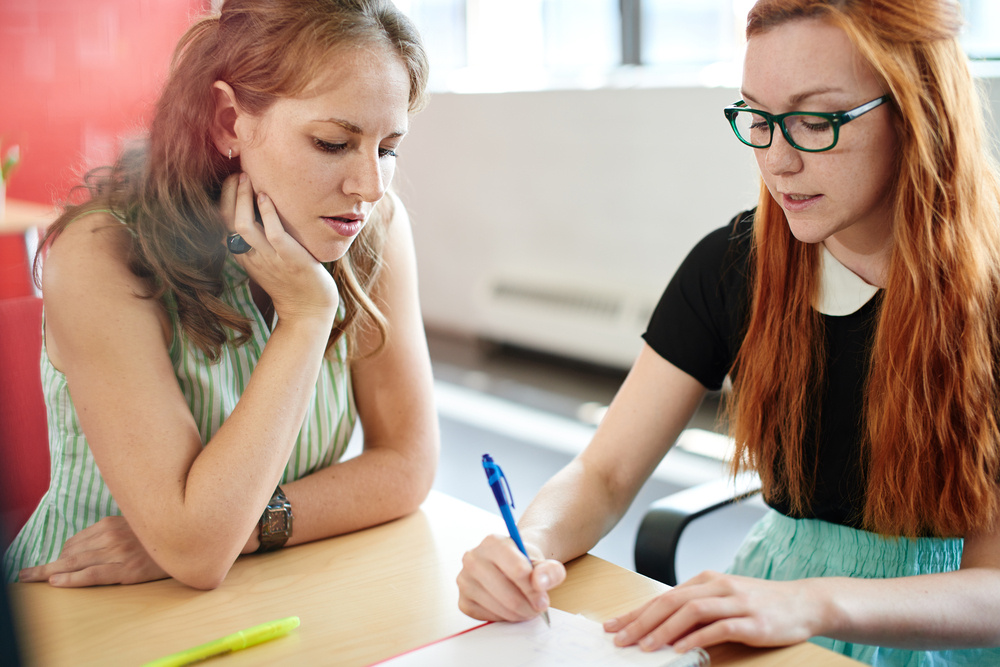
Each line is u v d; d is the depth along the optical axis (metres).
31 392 1.19
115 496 0.95
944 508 1.01
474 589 0.84
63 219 1.00
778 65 0.90
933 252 0.97
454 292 4.38
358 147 0.93
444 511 1.14
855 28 0.87
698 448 2.93
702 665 0.75
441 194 4.30
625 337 3.57
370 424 1.20
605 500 1.12
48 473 1.20
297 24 0.89
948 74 0.92
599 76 3.69
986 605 0.88
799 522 1.18
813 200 0.94
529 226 3.94
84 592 0.92
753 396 1.15
